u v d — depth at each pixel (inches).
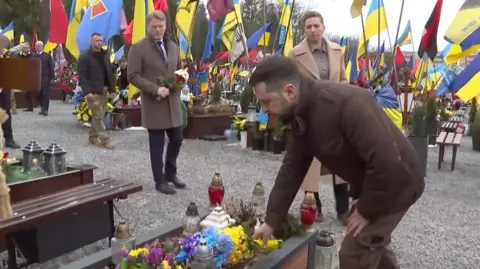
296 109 93.4
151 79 222.8
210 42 616.7
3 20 1243.2
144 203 218.8
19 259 144.4
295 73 91.9
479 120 453.1
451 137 364.5
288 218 129.5
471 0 291.4
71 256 157.2
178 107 232.2
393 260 113.5
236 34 529.3
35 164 163.2
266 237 111.1
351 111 90.0
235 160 336.2
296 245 120.7
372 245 99.0
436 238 192.5
